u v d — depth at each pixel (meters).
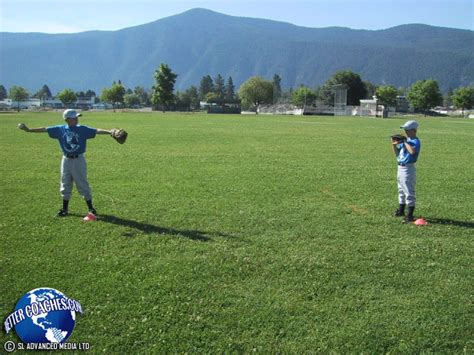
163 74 118.75
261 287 6.85
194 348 5.39
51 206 11.15
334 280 7.15
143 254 8.00
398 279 7.23
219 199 12.19
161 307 6.21
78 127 10.02
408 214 10.50
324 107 111.19
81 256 7.84
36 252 8.00
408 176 10.47
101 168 17.02
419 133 40.25
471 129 47.53
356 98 145.62
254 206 11.50
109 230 9.30
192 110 128.88
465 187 14.76
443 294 6.77
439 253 8.44
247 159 20.00
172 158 19.92
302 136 33.38
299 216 10.67
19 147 23.25
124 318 5.95
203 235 9.11
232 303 6.37
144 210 10.91
